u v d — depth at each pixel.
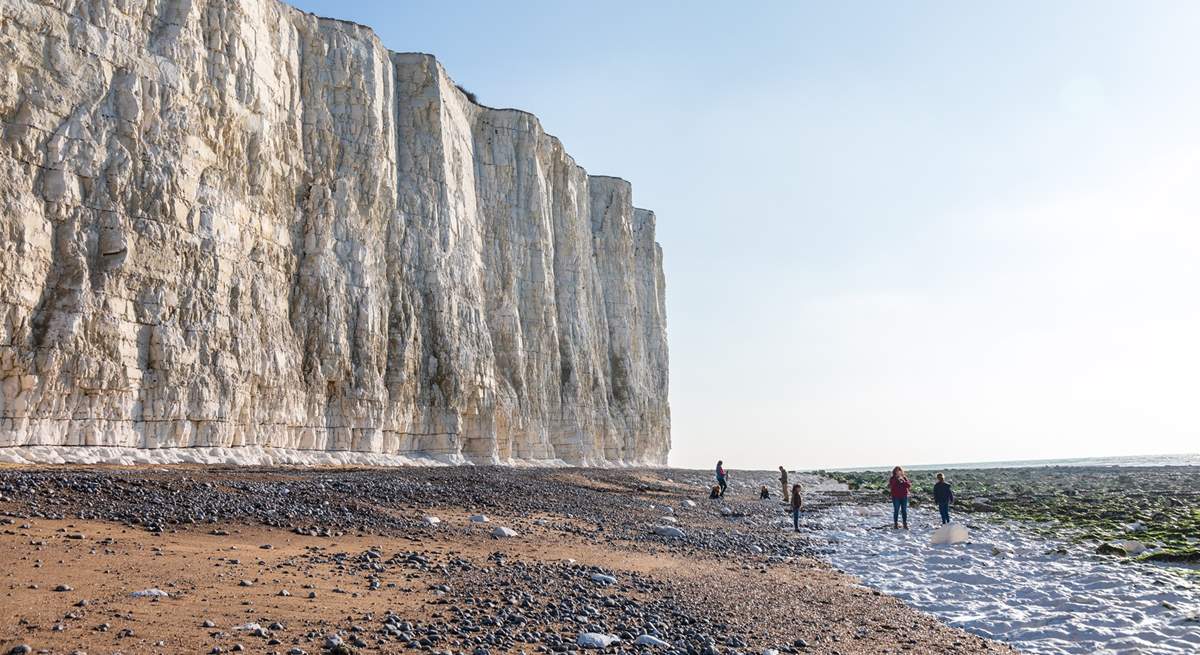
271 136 37.59
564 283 68.00
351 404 39.81
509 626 9.62
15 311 24.88
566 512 23.73
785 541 22.44
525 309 61.25
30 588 9.34
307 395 37.66
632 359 79.00
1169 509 31.31
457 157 53.97
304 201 39.81
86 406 26.72
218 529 14.45
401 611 9.86
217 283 32.59
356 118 43.09
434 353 47.31
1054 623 12.00
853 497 42.66
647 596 12.58
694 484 49.09
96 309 27.22
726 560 17.88
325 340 39.03
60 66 27.44
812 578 15.99
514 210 61.84
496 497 24.25
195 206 31.92
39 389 25.27
